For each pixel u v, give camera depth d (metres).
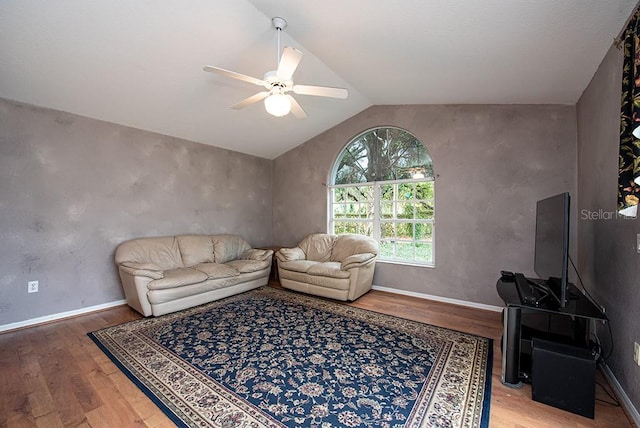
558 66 2.29
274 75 2.21
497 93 3.07
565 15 1.65
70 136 3.30
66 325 3.01
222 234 4.73
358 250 4.20
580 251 2.86
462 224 3.66
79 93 3.01
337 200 4.93
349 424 1.62
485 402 1.81
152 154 4.00
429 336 2.73
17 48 2.33
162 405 1.78
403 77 3.08
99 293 3.51
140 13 2.19
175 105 3.50
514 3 1.61
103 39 2.37
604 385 1.99
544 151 3.21
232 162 5.02
